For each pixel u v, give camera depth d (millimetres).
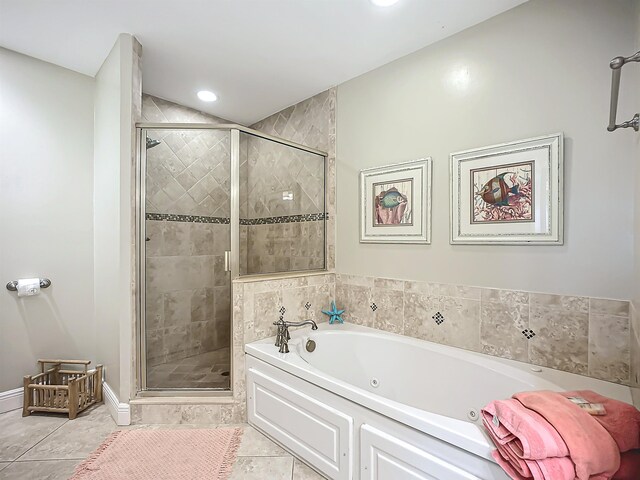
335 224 2748
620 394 1423
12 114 2248
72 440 1909
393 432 1333
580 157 1597
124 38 2059
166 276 2314
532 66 1732
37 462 1715
